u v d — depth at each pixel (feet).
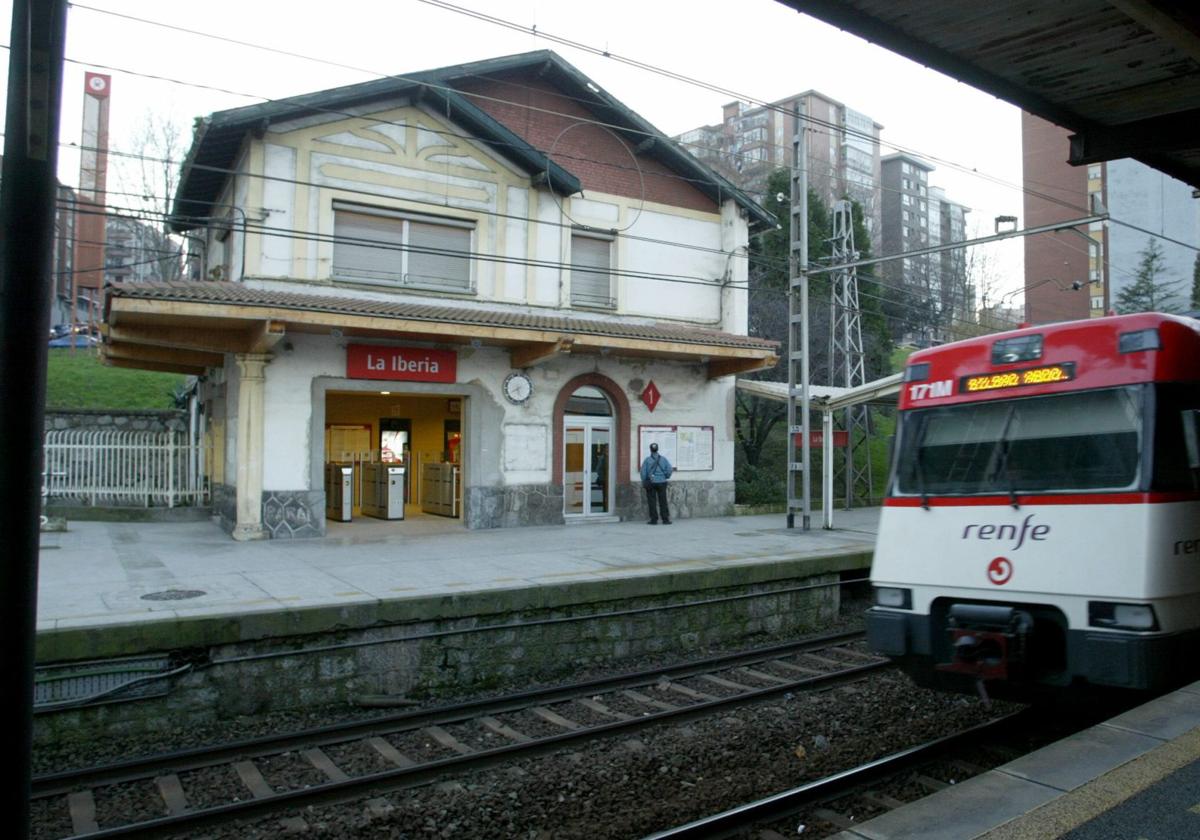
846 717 28.19
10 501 8.71
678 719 27.86
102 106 112.37
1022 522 22.11
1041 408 22.90
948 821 14.02
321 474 51.96
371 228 54.70
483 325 51.47
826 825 19.77
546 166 58.18
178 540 49.42
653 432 64.34
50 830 20.16
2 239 8.95
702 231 67.97
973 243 47.55
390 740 26.40
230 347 49.52
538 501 59.21
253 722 28.40
